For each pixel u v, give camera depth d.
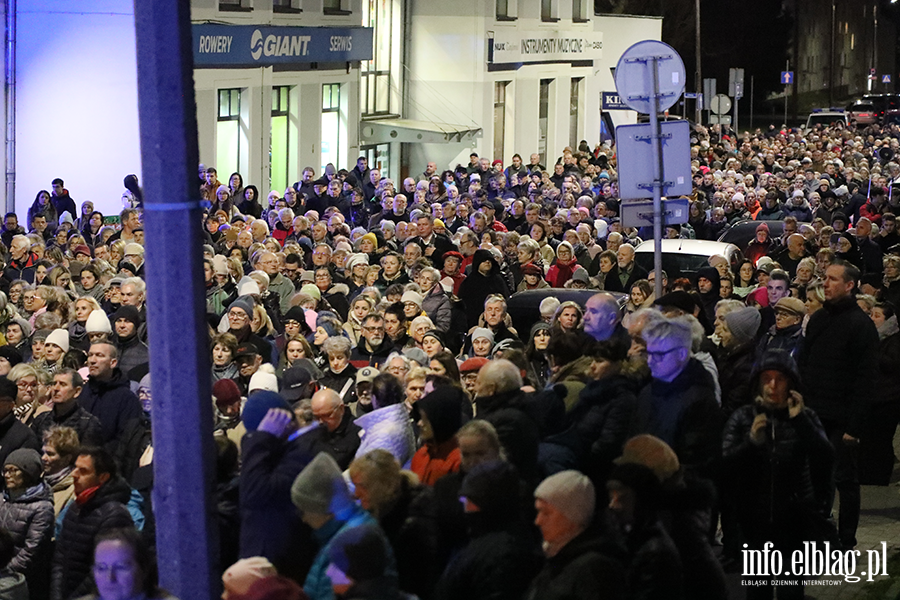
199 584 5.61
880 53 165.38
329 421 8.97
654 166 13.16
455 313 15.53
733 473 8.60
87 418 10.32
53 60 28.62
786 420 8.50
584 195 32.28
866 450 12.91
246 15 33.97
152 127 5.48
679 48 91.19
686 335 8.41
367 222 30.08
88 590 7.96
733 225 28.75
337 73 39.62
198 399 5.55
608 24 60.66
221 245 20.97
